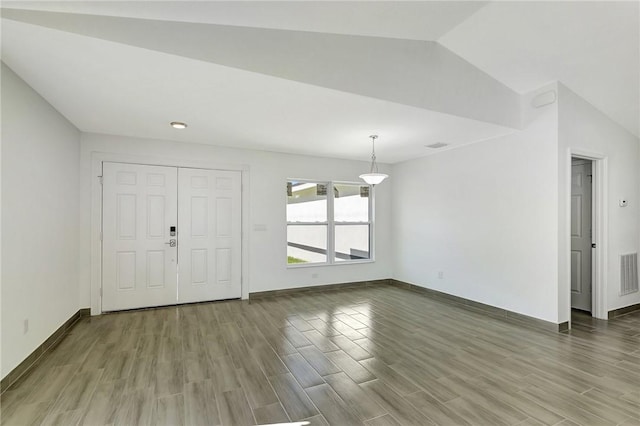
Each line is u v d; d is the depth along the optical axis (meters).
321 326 3.59
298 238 5.32
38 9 1.77
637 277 4.27
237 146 4.62
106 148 3.98
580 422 1.89
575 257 4.28
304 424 1.89
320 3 2.12
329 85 2.59
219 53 2.21
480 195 4.29
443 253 4.89
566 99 3.50
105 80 2.44
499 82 3.57
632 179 4.20
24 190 2.49
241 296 4.77
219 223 4.64
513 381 2.37
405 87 2.94
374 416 1.96
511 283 3.88
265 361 2.70
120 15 1.94
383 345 3.06
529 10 2.59
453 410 2.01
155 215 4.26
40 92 2.67
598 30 2.71
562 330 3.44
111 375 2.45
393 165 6.02
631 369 2.56
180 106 2.98
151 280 4.24
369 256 5.93
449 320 3.82
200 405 2.07
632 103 3.67
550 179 3.47
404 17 2.53
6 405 2.05
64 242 3.33
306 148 4.73
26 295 2.53
